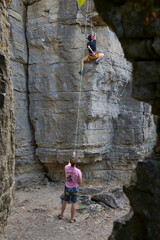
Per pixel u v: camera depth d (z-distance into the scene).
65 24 7.79
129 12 1.94
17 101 8.01
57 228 4.85
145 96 2.03
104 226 4.93
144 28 1.89
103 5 2.16
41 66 8.20
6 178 3.22
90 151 8.03
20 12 8.06
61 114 8.05
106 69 8.00
